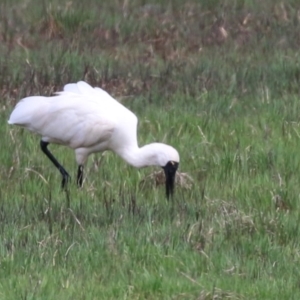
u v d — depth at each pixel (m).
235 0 23.00
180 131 14.83
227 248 10.85
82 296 9.59
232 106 16.05
